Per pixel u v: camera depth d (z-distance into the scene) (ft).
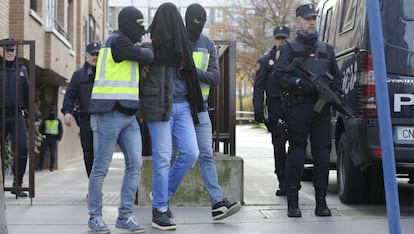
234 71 26.08
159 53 18.65
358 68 22.54
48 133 55.77
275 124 26.55
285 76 20.97
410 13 21.94
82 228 19.62
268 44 129.59
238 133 143.13
